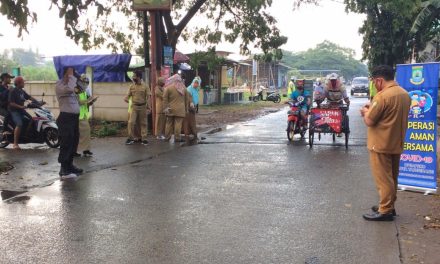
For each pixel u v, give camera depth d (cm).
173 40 1705
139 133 1238
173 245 496
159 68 1403
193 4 1914
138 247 491
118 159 998
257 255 468
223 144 1226
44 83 1683
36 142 1160
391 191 568
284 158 1008
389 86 567
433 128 696
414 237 516
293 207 632
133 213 608
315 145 1205
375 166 575
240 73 5316
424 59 2762
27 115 1143
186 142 1260
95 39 1903
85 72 1617
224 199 674
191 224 563
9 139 1160
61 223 568
